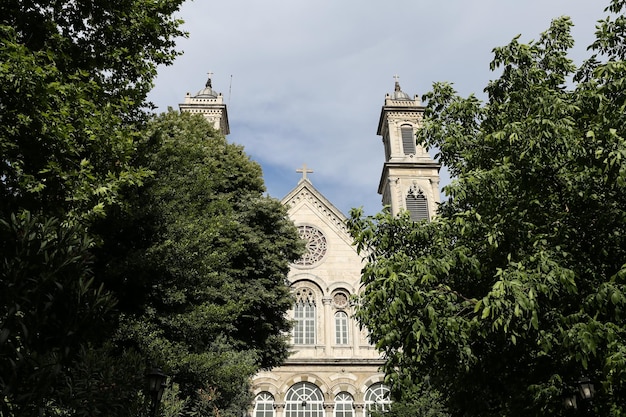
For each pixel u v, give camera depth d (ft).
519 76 38.04
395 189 156.15
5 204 32.65
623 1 35.14
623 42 36.68
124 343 49.26
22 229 20.93
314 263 142.72
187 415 60.08
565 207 34.30
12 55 29.25
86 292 22.02
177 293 52.44
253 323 73.61
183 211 56.03
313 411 128.06
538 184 33.27
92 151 38.11
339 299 140.67
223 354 55.06
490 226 33.37
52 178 33.88
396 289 30.91
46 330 20.63
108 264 49.24
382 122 178.09
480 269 35.45
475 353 36.19
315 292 140.67
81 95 34.19
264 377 130.11
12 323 19.02
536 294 27.89
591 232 32.19
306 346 134.31
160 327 53.26
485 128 39.86
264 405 127.65
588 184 31.55
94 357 22.06
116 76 43.50
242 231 72.54
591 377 32.27
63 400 20.26
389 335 32.89
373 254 38.06
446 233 36.50
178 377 54.54
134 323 48.32
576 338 26.58
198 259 53.26
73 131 34.06
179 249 51.11
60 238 22.02
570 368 32.32
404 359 35.96
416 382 35.73
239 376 58.29
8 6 35.27
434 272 32.12
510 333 33.24
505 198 33.88
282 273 79.25
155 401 35.09
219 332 65.62
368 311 34.04
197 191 58.18
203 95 176.76
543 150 30.96
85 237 23.24
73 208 35.78
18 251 20.16
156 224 52.49
